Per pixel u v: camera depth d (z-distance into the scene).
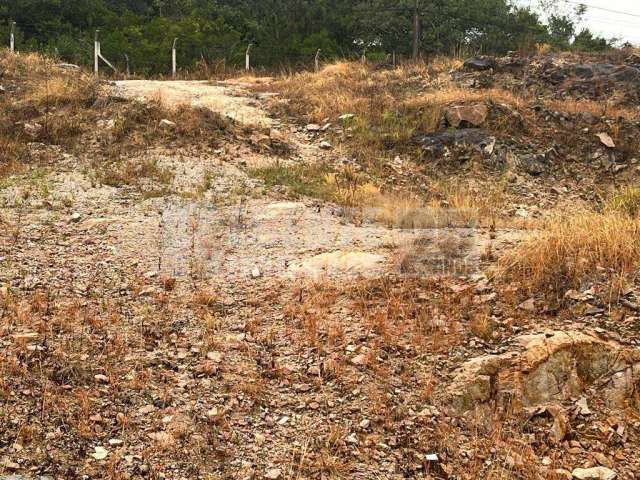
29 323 5.11
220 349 5.04
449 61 18.08
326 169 11.16
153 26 30.55
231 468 3.82
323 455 3.95
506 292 5.67
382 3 38.47
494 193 10.96
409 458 4.02
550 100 15.05
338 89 15.90
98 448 3.83
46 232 7.36
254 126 12.91
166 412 4.24
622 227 6.30
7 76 14.23
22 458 3.66
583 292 5.48
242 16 38.38
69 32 30.16
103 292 5.89
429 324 5.33
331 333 5.20
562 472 3.98
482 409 4.50
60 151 10.88
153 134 11.65
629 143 12.89
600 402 4.58
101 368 4.63
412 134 12.91
